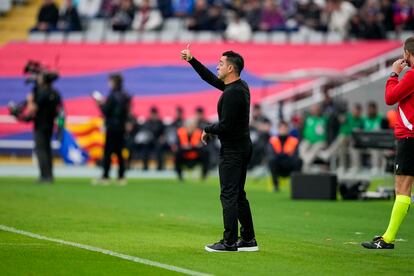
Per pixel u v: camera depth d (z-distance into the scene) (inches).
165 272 1077.1
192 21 4315.9
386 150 2250.2
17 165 3550.7
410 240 1403.8
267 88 3939.5
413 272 1099.3
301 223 1647.4
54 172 3203.7
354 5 4266.7
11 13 4731.8
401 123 1259.8
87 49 4389.8
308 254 1238.3
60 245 1293.1
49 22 4515.3
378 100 3646.7
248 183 2832.2
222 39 4269.2
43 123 2541.8
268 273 1082.1
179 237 1398.9
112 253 1222.3
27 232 1433.3
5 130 3895.2
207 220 1657.2
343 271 1102.4
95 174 3120.1
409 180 1282.0
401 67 1269.7
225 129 1203.9
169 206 1937.7
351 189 2161.7
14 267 1106.1
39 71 2534.5
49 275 1056.8
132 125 3366.1
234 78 1219.2
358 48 4055.1
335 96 3479.3
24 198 2054.6
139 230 1485.0
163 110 3978.8
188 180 2888.8
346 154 3075.8
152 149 3383.4
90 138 3437.5
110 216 1699.1
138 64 4247.0
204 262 1155.3
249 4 4293.8
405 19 4109.3
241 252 1243.2
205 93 4069.9
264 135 2967.5
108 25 4532.5
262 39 4259.4
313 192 2151.8
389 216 1782.7
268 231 1517.0
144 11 4431.6
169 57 4266.7
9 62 4362.7
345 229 1555.1
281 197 2244.1
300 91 3740.2
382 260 1190.3
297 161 2454.5
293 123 3161.9
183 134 2874.0
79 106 4042.8
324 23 4217.5
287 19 4281.5
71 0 4539.9
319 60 4055.1
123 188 2442.2
